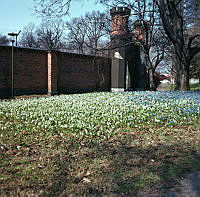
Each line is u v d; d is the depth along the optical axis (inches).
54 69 793.6
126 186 148.2
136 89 1242.0
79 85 933.2
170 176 163.2
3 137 248.7
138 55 1258.6
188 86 784.3
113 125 299.7
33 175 159.5
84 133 263.7
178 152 210.1
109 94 703.1
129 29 1053.2
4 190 139.5
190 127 304.0
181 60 781.3
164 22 754.2
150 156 198.8
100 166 176.4
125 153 204.5
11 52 682.2
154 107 426.9
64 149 212.7
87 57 965.8
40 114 370.3
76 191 140.3
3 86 668.1
